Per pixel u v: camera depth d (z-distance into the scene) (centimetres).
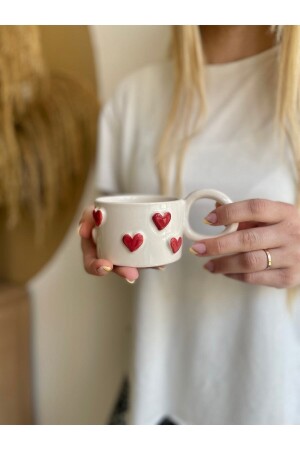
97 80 92
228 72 69
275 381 66
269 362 66
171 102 73
